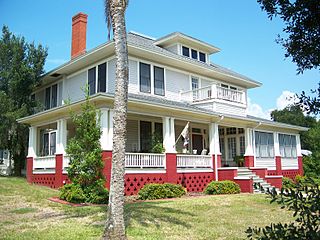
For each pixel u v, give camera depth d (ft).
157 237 25.80
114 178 24.20
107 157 48.98
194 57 83.46
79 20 79.51
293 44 12.07
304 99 11.56
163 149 58.75
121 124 25.05
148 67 68.80
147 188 50.93
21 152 83.46
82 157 45.91
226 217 35.09
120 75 25.79
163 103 55.62
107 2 32.42
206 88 72.23
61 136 60.03
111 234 23.09
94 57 66.95
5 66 82.33
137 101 51.34
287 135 91.25
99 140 48.11
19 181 68.85
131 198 50.11
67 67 72.90
